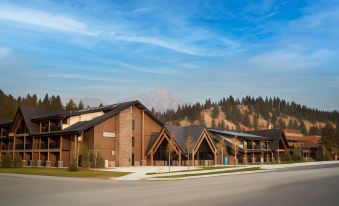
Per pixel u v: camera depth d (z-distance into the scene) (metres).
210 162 65.25
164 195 20.36
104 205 16.75
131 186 27.03
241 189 23.19
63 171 47.34
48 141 65.69
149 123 69.25
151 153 65.88
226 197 19.05
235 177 35.88
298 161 90.50
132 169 51.44
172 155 64.25
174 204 16.67
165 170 47.97
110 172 44.47
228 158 75.81
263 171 46.91
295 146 102.31
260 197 18.94
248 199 18.19
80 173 42.84
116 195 20.73
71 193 22.14
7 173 45.50
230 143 75.25
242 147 79.19
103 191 23.19
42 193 22.31
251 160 83.56
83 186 27.22
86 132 61.72
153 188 25.03
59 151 63.09
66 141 63.50
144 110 68.00
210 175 40.03
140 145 67.31
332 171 43.88
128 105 64.38
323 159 98.69
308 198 18.52
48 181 32.59
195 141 61.94
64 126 63.91
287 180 30.44
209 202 17.22
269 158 88.94
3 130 80.50
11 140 78.31
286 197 18.92
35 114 72.00
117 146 62.06
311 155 112.81
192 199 18.39
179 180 33.75
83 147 54.75
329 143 109.62
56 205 17.06
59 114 67.06
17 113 72.19
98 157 55.41
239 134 82.50
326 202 17.11
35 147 68.94
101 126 61.12
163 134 63.78
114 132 62.84
